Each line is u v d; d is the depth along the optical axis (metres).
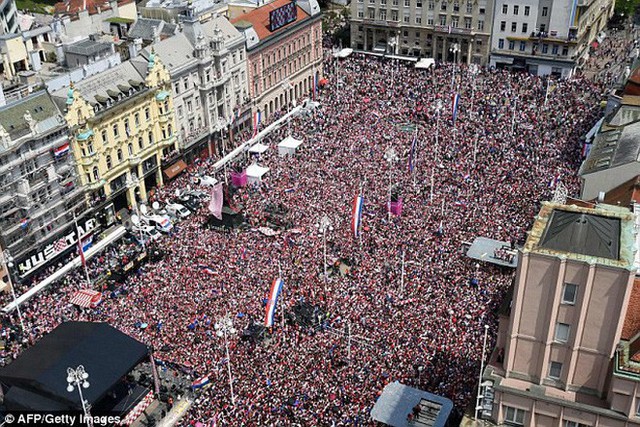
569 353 46.69
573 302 45.19
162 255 97.44
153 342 78.94
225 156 129.62
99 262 99.75
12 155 91.06
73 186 103.25
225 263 93.69
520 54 177.38
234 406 68.81
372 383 70.50
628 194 71.06
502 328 51.12
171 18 155.25
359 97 157.75
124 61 117.69
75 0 161.88
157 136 121.06
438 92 158.62
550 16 170.38
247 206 109.19
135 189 118.00
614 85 146.25
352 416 66.50
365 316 80.81
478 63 184.88
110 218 112.38
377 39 194.50
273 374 72.94
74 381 62.38
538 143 127.44
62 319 85.12
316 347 76.50
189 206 113.25
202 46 128.50
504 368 49.72
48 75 116.75
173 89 123.25
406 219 102.62
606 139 90.06
